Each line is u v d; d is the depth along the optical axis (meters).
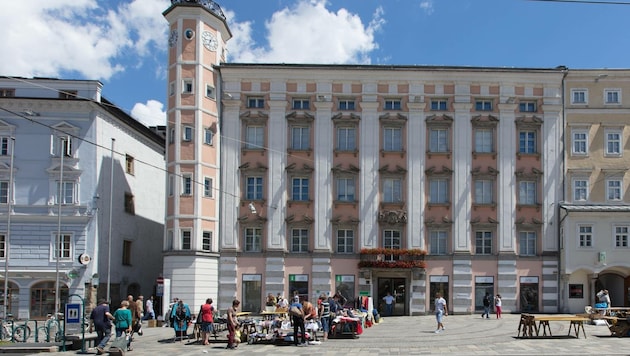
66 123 47.44
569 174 49.78
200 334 29.97
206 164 48.38
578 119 50.34
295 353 24.23
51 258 46.41
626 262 47.09
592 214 47.44
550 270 48.75
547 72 50.22
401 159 49.78
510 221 49.25
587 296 48.00
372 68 50.00
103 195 48.31
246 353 24.48
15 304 45.91
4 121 47.25
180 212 47.19
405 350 25.03
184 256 46.56
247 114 49.62
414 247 48.91
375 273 48.31
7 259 41.28
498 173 49.62
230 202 49.12
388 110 50.16
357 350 25.14
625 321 29.41
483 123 49.91
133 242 53.78
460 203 49.28
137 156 55.25
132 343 28.59
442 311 33.28
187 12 49.16
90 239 46.72
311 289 48.25
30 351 25.64
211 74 49.75
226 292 48.16
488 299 45.16
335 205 49.19
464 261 48.72
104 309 25.56
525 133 50.44
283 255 48.56
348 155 49.69
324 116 49.97
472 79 50.31
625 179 49.81
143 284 55.78
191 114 48.22
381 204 49.22
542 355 22.80
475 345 26.62
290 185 49.47
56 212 46.78
